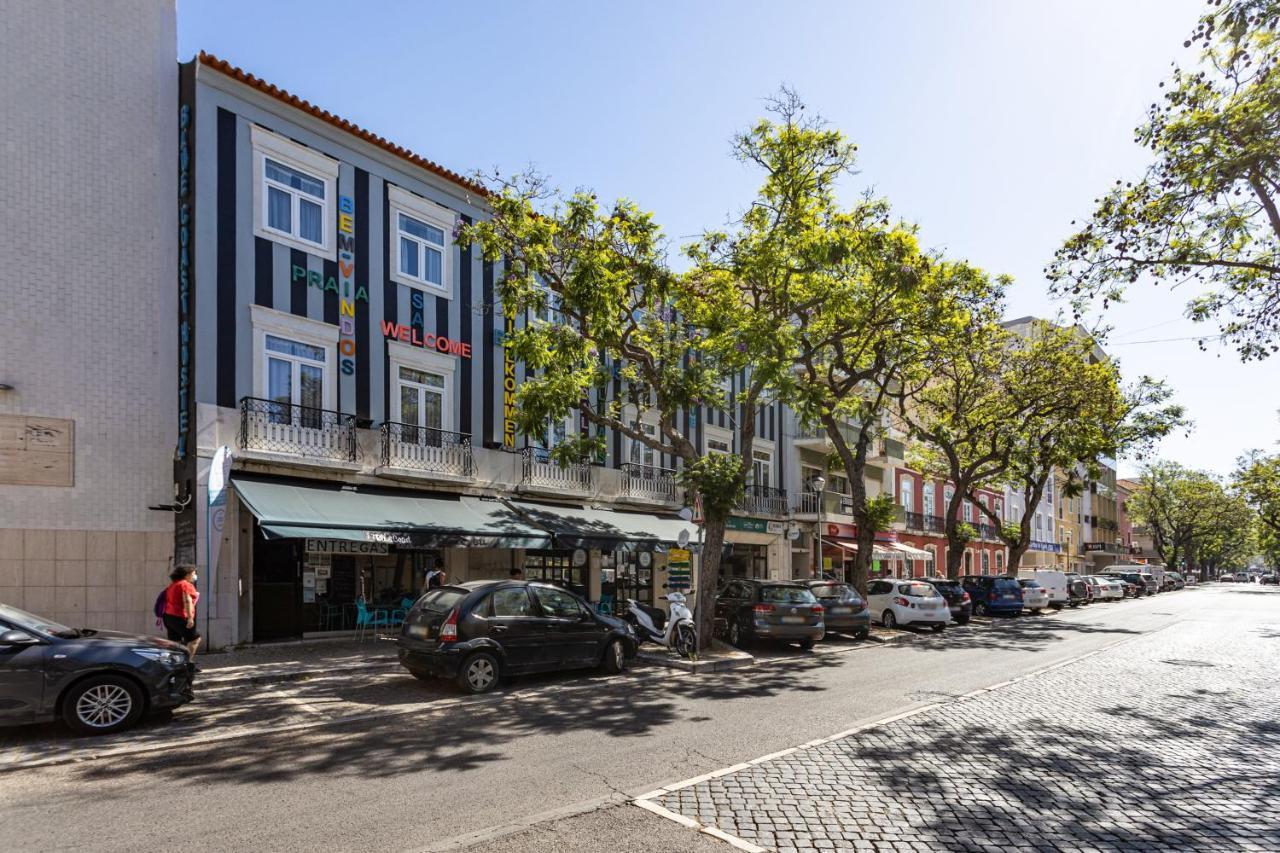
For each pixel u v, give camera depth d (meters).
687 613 14.28
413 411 17.12
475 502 17.39
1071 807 5.97
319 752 7.36
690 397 15.64
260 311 14.45
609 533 18.44
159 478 13.55
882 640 18.64
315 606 15.70
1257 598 44.62
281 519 12.55
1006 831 5.43
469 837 5.13
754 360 14.54
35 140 12.80
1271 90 10.16
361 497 15.05
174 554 13.56
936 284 18.27
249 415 13.97
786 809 5.79
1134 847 5.18
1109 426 29.34
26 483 12.37
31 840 5.05
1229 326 13.62
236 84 14.46
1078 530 69.00
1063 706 9.99
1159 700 10.51
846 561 33.56
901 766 7.00
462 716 9.08
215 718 8.81
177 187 14.13
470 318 18.52
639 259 15.01
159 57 14.14
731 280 16.23
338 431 15.21
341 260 15.92
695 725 8.66
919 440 31.16
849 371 20.38
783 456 30.36
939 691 11.09
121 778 6.47
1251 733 8.56
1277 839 5.35
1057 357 25.09
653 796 6.04
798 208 15.25
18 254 12.52
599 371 16.69
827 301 15.70
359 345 16.11
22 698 7.44
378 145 16.59
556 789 6.20
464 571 18.86
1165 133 11.36
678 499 23.61
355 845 4.98
